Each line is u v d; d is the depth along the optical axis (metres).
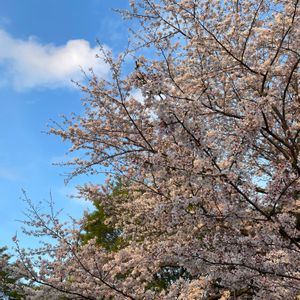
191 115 4.26
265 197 4.58
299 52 6.41
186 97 5.39
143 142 5.56
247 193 4.57
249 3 6.92
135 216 6.36
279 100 6.28
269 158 6.67
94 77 5.89
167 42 6.62
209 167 4.44
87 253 5.67
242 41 6.68
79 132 6.00
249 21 6.91
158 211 4.66
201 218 4.67
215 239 4.84
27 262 5.45
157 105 4.01
